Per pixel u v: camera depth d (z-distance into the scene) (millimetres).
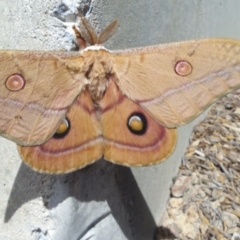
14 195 159
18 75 122
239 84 131
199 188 250
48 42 146
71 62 128
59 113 128
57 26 145
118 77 133
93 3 150
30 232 159
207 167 263
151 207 220
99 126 133
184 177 258
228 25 352
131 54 133
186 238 226
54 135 129
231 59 130
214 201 244
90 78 130
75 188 151
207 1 293
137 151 136
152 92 135
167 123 135
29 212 157
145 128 137
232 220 234
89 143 132
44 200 153
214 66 132
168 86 134
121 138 136
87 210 162
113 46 170
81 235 165
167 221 233
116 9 166
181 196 245
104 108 133
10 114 123
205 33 301
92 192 162
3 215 162
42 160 128
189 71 133
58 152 129
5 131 123
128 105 135
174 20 236
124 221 192
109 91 133
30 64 123
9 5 148
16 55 121
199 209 239
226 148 277
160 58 133
